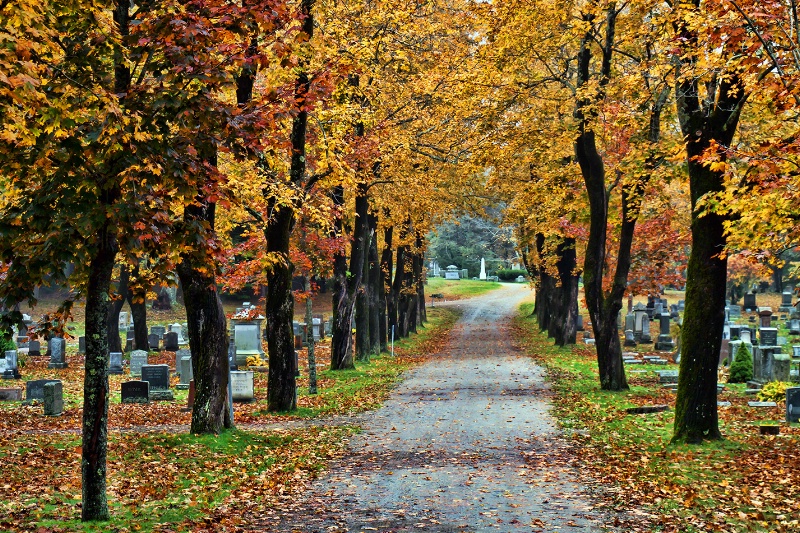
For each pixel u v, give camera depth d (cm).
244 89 1753
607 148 2866
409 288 5397
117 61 1051
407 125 3053
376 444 1741
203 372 1722
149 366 2597
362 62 2147
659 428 1831
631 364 3600
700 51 1323
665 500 1161
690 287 1614
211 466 1429
